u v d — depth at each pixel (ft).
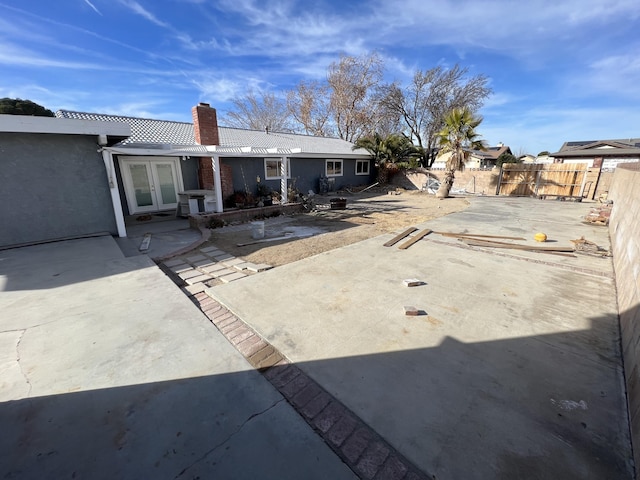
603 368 7.86
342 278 14.29
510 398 6.84
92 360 7.83
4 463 5.03
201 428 5.86
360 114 83.05
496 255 17.95
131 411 6.21
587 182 44.19
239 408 6.41
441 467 5.23
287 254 18.65
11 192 18.28
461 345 8.91
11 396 6.53
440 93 70.69
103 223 21.93
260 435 5.76
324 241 21.83
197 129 34.37
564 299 11.98
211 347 8.54
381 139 60.75
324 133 92.79
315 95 88.33
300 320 10.37
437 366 7.97
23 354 8.02
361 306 11.41
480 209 36.19
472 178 54.75
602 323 10.14
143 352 8.21
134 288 12.39
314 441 5.68
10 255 16.74
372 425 6.11
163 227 26.68
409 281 13.32
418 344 8.96
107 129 19.53
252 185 42.57
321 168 53.78
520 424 6.13
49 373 7.29
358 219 30.60
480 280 13.99
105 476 4.87
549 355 8.42
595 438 5.80
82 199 20.76
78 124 18.49
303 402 6.69
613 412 6.42
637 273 10.08
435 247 19.76
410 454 5.47
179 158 35.83
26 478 4.80
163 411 6.24
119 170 31.60
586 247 18.20
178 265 16.61
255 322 10.25
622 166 34.32
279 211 33.50
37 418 5.96
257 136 50.57
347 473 5.08
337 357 8.36
